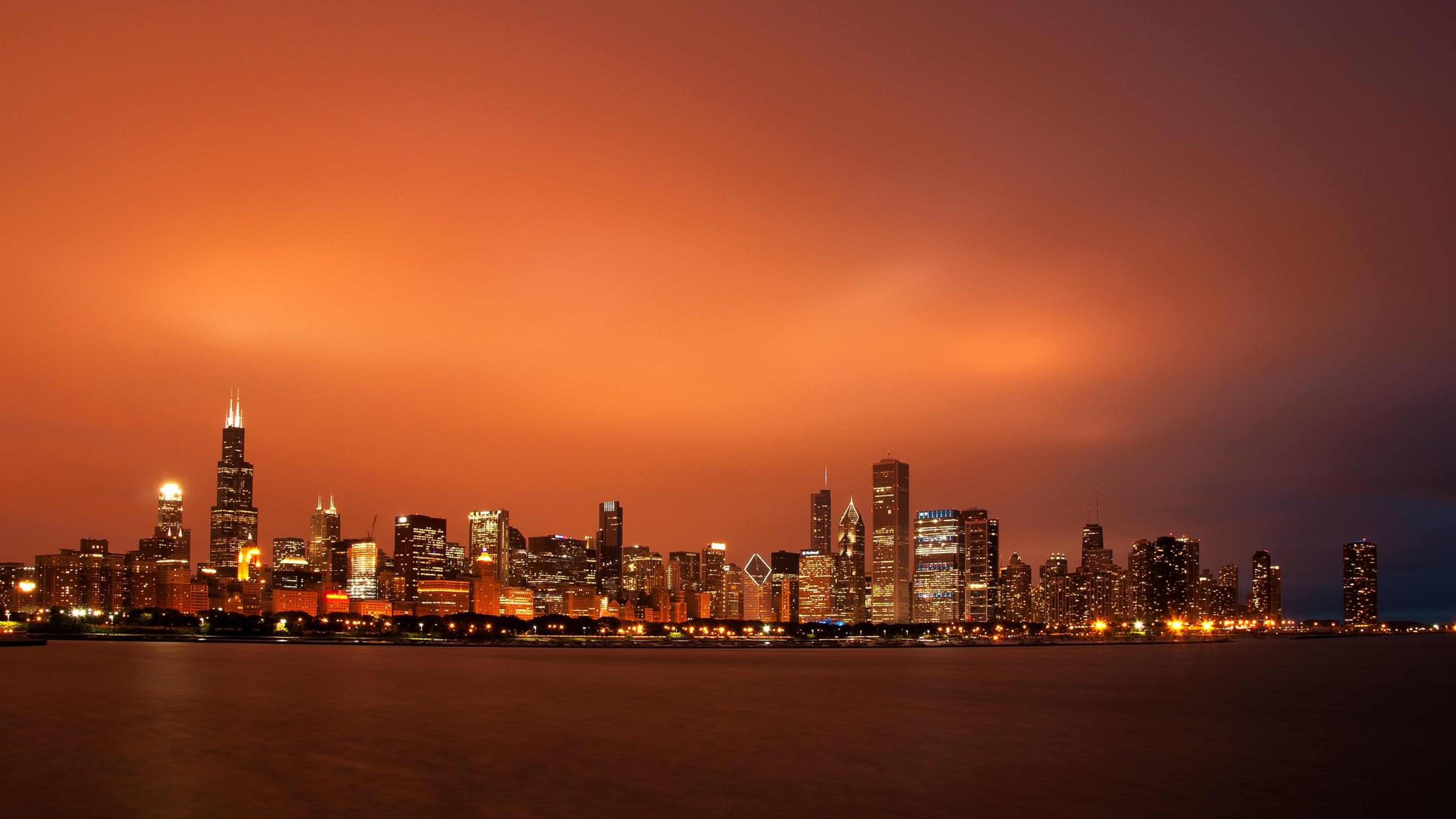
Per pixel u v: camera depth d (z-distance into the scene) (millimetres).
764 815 58562
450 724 102062
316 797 61906
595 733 96188
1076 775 74000
